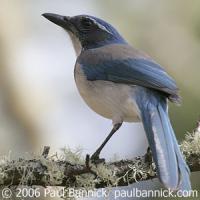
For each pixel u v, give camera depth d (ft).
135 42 58.80
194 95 53.11
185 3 58.80
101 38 47.98
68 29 48.85
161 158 36.50
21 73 55.88
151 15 59.41
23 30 57.72
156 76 41.65
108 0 60.59
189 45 57.93
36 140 54.19
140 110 40.65
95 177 36.81
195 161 38.04
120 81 42.50
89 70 43.75
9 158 36.22
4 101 54.65
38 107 55.26
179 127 50.62
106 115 43.19
